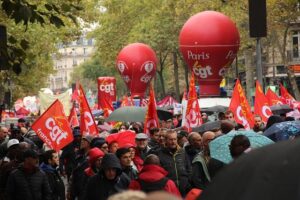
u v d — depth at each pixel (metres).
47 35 53.62
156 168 11.01
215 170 12.43
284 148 3.05
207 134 13.50
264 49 73.50
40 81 75.12
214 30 35.91
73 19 14.82
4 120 45.06
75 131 22.38
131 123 29.23
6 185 13.20
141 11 82.12
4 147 19.09
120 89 125.69
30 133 26.66
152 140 18.80
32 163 12.91
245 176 3.00
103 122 32.09
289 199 2.87
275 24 48.66
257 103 23.27
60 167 21.55
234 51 36.53
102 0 82.44
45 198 13.00
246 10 51.06
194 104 21.12
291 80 51.03
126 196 3.61
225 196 2.98
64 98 35.28
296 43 73.12
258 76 22.84
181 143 17.80
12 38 14.38
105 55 83.94
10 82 52.09
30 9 13.56
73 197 15.18
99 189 11.62
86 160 15.02
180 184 14.64
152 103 19.94
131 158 13.72
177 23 71.75
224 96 39.47
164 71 105.62
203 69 36.72
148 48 51.16
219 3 53.38
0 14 35.34
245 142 10.75
